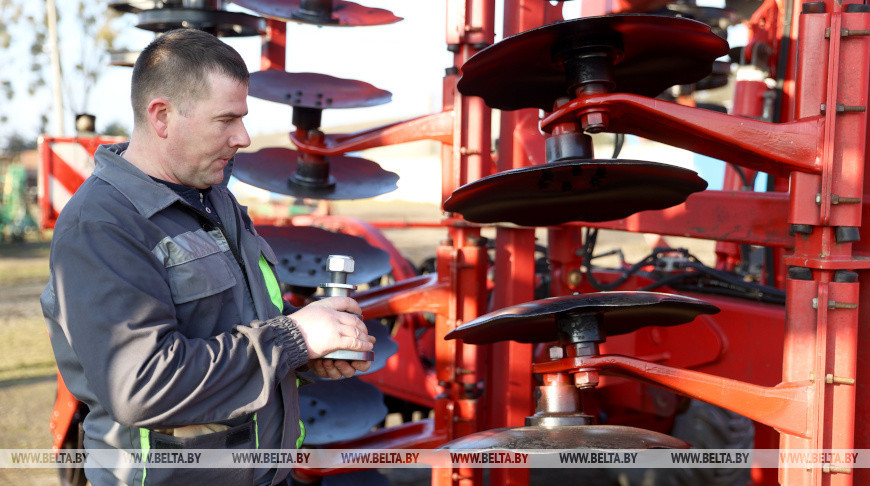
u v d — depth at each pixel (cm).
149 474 138
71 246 130
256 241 165
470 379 244
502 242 252
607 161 134
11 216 1628
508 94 176
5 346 659
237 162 269
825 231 149
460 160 235
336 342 144
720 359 256
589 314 152
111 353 126
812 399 149
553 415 154
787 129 147
